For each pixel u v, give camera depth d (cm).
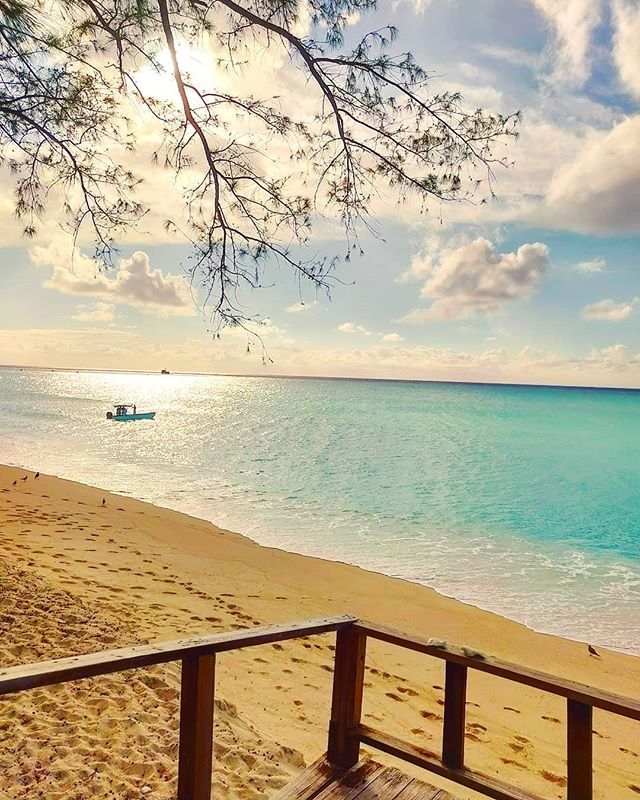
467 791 480
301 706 582
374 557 1399
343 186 439
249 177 437
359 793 273
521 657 874
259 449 3494
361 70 409
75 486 1962
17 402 7819
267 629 250
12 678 166
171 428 4759
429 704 649
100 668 186
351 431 4894
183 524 1540
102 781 362
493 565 1391
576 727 233
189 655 214
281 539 1519
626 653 911
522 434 5200
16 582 784
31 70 409
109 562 1059
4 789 343
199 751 221
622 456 3788
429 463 3170
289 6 404
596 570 1384
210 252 436
